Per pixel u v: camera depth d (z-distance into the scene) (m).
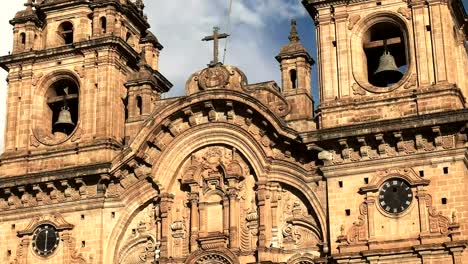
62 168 53.72
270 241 48.91
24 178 53.22
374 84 51.69
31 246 52.66
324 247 47.34
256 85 51.19
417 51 48.38
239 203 50.28
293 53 50.91
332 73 49.66
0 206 54.12
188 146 52.00
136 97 54.41
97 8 56.81
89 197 52.44
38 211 53.16
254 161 50.34
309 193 48.69
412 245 44.78
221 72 51.75
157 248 51.00
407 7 49.53
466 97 52.03
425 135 46.31
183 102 51.66
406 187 46.06
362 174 47.12
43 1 58.47
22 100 56.38
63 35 58.34
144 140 51.84
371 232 45.88
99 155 53.22
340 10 50.69
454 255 43.81
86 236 51.81
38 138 55.19
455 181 45.22
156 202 52.00
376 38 52.00
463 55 53.25
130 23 59.03
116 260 51.53
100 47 55.53
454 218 44.66
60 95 57.72
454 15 51.72
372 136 47.00
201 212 50.75
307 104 50.25
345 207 46.94
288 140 49.28
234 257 49.03
